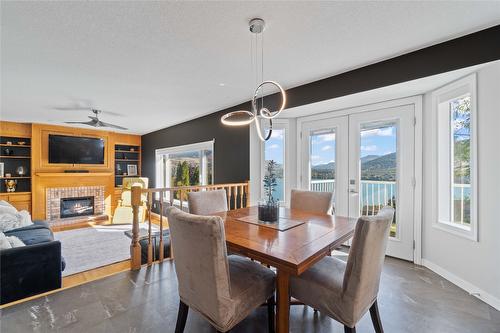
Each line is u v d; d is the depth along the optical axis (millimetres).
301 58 2377
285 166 3785
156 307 1929
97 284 2285
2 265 1979
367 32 1929
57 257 2242
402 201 2857
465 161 2373
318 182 3564
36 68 2521
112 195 6617
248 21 1760
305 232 1676
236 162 4121
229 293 1294
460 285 2254
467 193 2354
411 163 2791
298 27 1844
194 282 1359
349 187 3246
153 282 2324
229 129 4230
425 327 1697
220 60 2396
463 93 2248
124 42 2029
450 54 2070
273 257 1262
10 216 3346
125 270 2590
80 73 2664
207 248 1231
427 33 1955
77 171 5980
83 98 3578
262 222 1940
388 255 2984
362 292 1306
